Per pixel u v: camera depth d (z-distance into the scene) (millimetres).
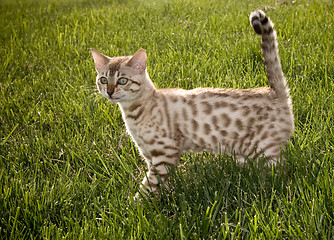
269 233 1278
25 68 2129
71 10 3195
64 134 1676
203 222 1309
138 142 1498
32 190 1425
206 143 1473
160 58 2057
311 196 1351
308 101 1687
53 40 2416
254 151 1441
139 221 1333
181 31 2332
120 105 1502
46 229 1322
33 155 1589
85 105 1783
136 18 2725
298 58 1916
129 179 1473
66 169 1552
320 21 2271
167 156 1472
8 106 1827
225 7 2857
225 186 1413
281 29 2207
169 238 1290
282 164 1438
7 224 1354
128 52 2158
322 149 1520
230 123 1439
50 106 1847
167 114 1460
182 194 1394
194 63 1966
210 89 1487
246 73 1855
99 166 1537
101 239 1294
